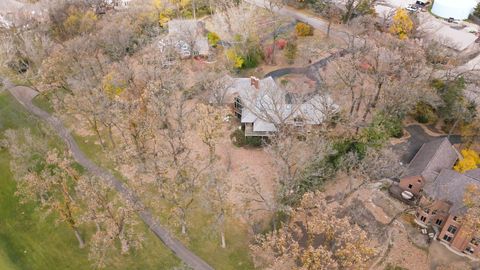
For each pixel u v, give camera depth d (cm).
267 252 5428
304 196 5134
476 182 5822
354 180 6775
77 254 6038
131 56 9775
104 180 6475
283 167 6194
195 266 5781
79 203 6681
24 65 9694
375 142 6875
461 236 5656
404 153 7406
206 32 10956
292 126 7156
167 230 6272
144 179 6956
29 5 11362
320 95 7594
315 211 5106
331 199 6506
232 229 6212
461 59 9250
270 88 7894
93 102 7231
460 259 5741
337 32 11362
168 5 11238
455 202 5738
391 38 9238
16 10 11600
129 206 5825
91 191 5681
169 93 8175
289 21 11956
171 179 6819
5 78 9144
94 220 5656
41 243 6262
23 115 8712
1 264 6006
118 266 5825
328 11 12031
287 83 8550
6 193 7088
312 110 7531
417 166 6662
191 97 8550
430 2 13612
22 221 6619
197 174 6669
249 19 9850
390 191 6631
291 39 10825
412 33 10450
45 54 8906
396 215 5944
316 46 10556
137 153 6944
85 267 5862
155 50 9406
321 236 5766
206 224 6288
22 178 6344
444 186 5909
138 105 7262
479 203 5206
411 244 5944
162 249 6022
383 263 5700
